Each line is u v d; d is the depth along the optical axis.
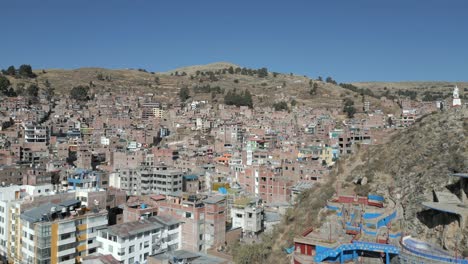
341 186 119.19
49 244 109.75
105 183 192.25
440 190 93.88
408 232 89.88
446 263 72.25
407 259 76.69
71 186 175.38
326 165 192.25
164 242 124.56
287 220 118.62
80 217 116.12
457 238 78.00
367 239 89.75
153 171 191.88
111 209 142.50
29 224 113.06
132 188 194.62
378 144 133.50
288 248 101.06
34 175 178.12
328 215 102.50
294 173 186.88
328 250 84.31
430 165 103.50
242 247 115.44
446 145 106.69
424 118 129.12
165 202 137.75
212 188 195.75
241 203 149.00
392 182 108.69
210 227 130.25
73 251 113.94
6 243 124.06
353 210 99.06
